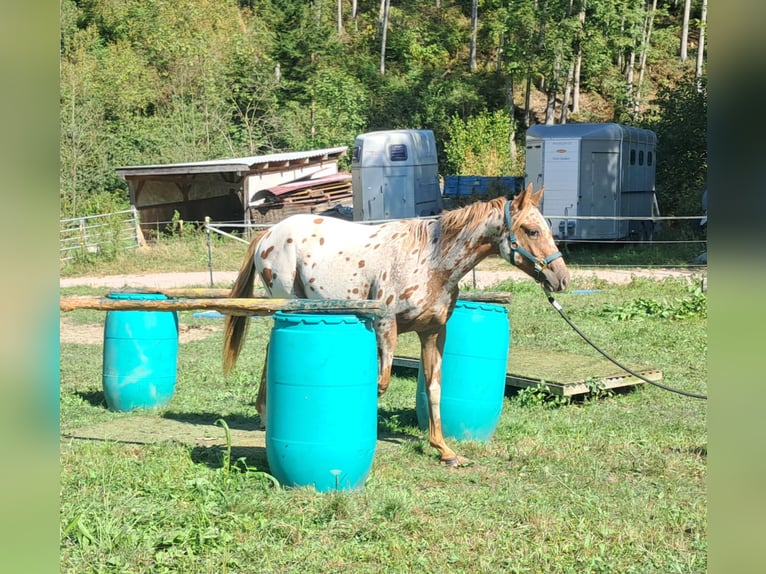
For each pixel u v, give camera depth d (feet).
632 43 122.52
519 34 122.11
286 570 13.26
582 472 19.40
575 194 73.26
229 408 26.04
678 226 92.02
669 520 16.10
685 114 96.12
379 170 79.30
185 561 13.32
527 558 13.88
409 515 15.88
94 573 12.62
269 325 44.57
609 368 29.22
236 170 85.10
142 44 134.62
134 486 17.11
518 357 31.73
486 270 70.90
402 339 35.37
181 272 71.92
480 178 97.86
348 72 149.07
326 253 20.34
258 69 133.28
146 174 86.94
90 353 36.63
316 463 16.67
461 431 22.00
